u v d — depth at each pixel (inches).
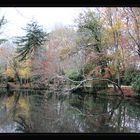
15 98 1131.9
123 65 1055.6
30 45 1637.6
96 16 1087.6
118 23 1005.8
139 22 947.3
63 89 1153.4
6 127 518.6
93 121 588.7
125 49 1019.3
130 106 822.5
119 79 1043.3
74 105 862.5
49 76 1349.7
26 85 1784.0
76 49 1133.1
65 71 1219.2
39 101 997.2
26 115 663.1
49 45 1509.6
